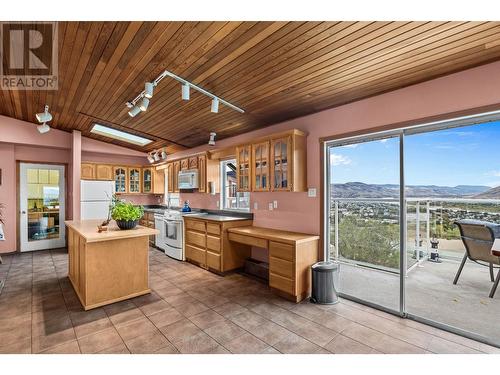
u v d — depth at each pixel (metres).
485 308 2.66
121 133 5.83
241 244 4.14
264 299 3.08
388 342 2.20
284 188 3.32
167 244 5.21
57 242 5.80
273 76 2.64
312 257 3.19
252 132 4.30
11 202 5.27
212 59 2.44
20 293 3.24
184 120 4.23
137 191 6.93
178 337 2.28
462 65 2.17
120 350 2.10
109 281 2.96
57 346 2.15
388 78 2.45
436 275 3.47
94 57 2.63
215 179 4.97
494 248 1.94
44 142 5.36
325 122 3.25
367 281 3.42
